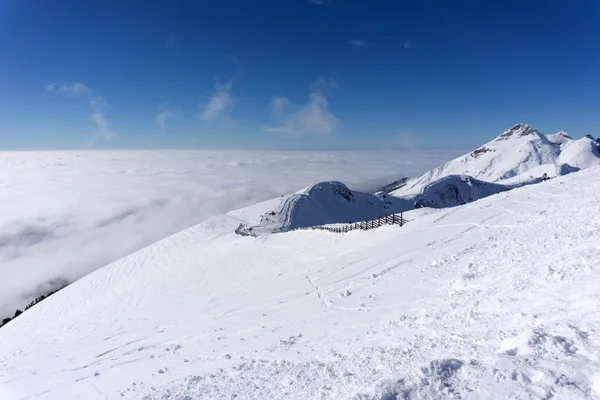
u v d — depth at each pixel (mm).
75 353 23547
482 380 6043
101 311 36500
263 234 61594
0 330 43875
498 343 8039
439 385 6148
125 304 36531
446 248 23203
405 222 34312
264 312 21703
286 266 34031
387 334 12367
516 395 5453
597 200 21453
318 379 9391
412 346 9914
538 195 31172
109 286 50344
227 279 35469
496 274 14359
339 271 26250
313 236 43969
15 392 18016
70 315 39438
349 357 10672
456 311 12242
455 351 8445
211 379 12203
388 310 15672
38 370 21578
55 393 16422
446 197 177875
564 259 12359
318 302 20562
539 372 5824
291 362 12094
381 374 8305
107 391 15039
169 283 41094
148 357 18672
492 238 21906
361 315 16141
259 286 29219
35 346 30094
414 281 18828
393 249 27406
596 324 7129
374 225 37906
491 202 33531
